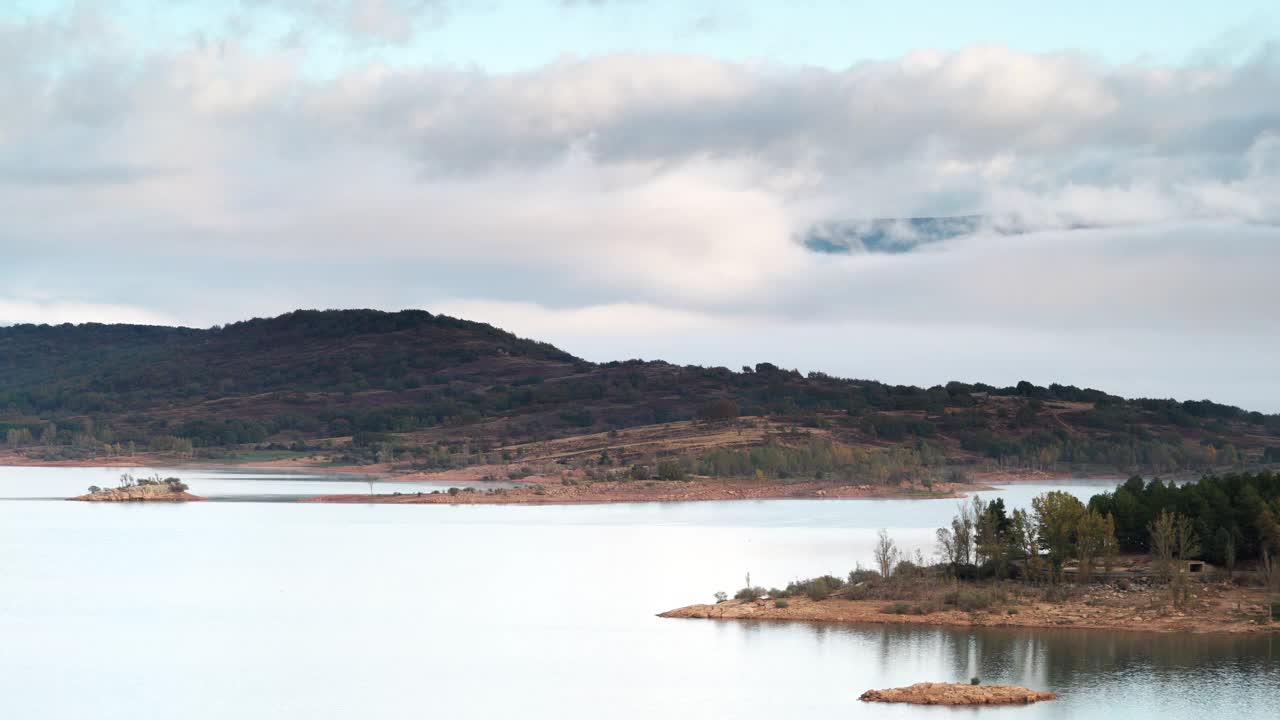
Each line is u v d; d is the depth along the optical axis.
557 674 143.12
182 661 154.12
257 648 161.62
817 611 166.88
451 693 136.00
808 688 130.62
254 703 132.88
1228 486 199.12
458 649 159.12
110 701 134.88
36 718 128.00
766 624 162.38
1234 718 117.12
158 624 181.00
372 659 153.75
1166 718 117.25
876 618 161.00
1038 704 121.56
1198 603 160.50
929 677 132.38
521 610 190.88
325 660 153.75
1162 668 133.75
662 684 135.25
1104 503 191.50
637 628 170.38
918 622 158.00
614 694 132.75
